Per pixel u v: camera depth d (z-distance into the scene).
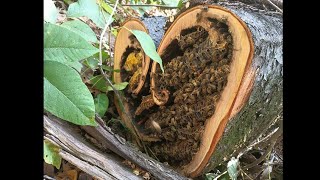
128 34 0.55
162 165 0.48
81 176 0.44
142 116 0.54
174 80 0.48
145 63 0.52
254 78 0.41
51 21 0.40
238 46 0.41
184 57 0.47
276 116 0.49
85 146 0.41
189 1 0.48
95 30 0.66
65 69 0.33
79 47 0.34
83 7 0.50
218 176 0.52
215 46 0.43
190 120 0.47
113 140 0.45
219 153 0.46
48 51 0.33
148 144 0.53
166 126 0.51
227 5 0.47
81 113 0.33
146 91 0.54
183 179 0.47
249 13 0.45
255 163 0.57
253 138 0.51
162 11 0.84
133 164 0.46
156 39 0.54
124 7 0.75
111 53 0.63
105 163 0.41
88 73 0.54
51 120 0.40
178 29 0.48
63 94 0.33
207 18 0.44
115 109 0.57
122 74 0.57
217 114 0.43
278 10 0.50
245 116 0.44
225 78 0.43
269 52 0.41
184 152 0.49
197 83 0.46
